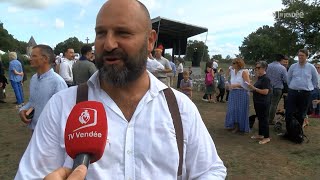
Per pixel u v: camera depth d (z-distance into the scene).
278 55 8.24
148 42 1.35
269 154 6.35
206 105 12.83
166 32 16.12
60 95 1.36
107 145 1.25
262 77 7.10
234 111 7.93
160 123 1.32
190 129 1.39
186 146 1.39
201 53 19.80
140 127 1.30
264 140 7.09
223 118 10.02
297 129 7.10
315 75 7.19
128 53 1.26
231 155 6.26
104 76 1.29
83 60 6.48
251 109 11.94
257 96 7.12
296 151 6.55
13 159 5.66
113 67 1.27
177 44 16.91
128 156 1.26
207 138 1.46
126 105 1.34
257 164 5.81
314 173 5.44
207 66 13.94
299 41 44.62
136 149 1.28
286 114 7.34
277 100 8.34
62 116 1.30
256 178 5.21
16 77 10.93
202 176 1.39
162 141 1.31
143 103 1.33
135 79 1.32
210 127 8.63
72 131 1.06
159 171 1.29
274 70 8.19
